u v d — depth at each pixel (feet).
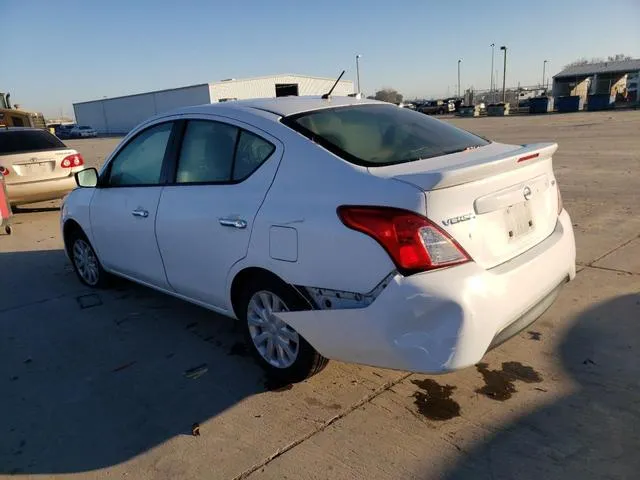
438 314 7.97
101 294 16.70
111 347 12.95
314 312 9.14
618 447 8.30
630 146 43.19
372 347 8.54
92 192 15.61
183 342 12.97
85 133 189.57
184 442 9.18
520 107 156.87
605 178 29.71
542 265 9.30
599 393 9.69
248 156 10.64
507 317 8.48
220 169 11.21
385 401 9.96
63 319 14.87
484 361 11.06
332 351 9.21
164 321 14.32
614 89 176.76
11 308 16.02
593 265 15.99
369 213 8.33
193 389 10.82
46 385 11.36
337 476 8.13
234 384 10.91
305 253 9.15
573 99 125.49
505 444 8.55
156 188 12.81
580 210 22.86
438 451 8.50
